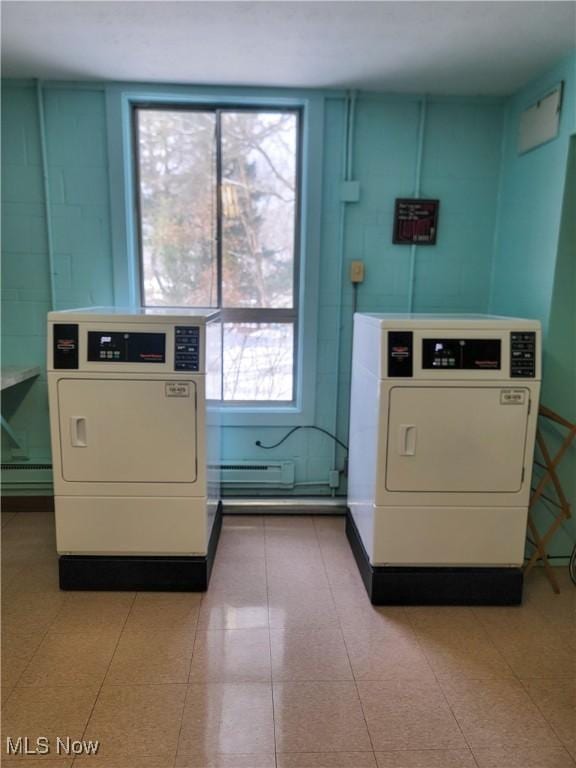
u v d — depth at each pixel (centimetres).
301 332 296
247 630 202
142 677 176
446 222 291
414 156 285
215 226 293
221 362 279
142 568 223
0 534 275
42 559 251
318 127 276
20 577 235
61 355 208
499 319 222
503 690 174
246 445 305
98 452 214
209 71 253
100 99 271
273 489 308
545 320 239
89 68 252
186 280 297
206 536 225
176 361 210
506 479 213
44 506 304
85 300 289
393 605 220
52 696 168
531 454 212
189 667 182
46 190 277
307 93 273
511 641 199
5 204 279
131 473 216
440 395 206
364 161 284
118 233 281
